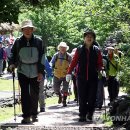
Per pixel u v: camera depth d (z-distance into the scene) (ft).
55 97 70.33
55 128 35.73
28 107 39.01
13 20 33.30
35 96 39.73
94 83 40.01
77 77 40.29
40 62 39.19
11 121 40.81
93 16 47.03
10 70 39.75
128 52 39.14
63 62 55.72
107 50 50.75
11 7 32.91
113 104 38.73
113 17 44.62
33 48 38.96
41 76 39.22
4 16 32.89
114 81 50.55
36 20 124.26
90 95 39.91
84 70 39.91
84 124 37.99
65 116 44.47
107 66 50.01
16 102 60.90
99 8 46.34
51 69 56.49
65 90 55.16
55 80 56.34
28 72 38.91
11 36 122.83
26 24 38.75
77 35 112.57
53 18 123.95
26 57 38.83
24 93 39.04
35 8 36.94
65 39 121.29
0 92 73.15
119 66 39.99
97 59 40.22
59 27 123.75
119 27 42.63
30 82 39.45
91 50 40.01
